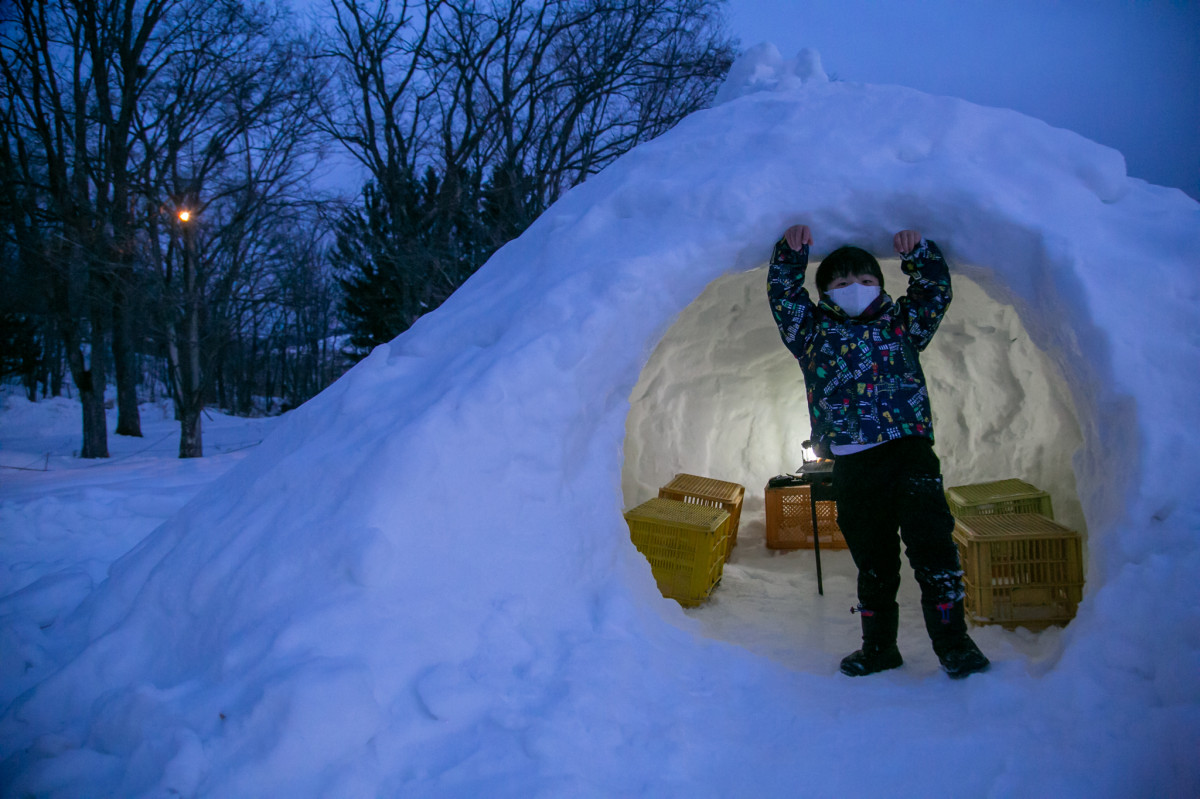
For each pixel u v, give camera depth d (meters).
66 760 1.72
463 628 2.07
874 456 2.43
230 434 18.84
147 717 1.79
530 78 15.25
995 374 3.77
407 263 14.02
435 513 2.22
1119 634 1.91
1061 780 1.62
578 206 3.12
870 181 2.60
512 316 2.73
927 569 2.28
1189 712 1.65
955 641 2.23
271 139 13.62
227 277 12.76
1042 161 2.62
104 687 2.07
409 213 14.84
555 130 16.41
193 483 5.83
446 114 15.37
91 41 12.91
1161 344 2.21
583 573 2.41
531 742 1.73
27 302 14.21
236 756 1.66
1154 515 2.02
